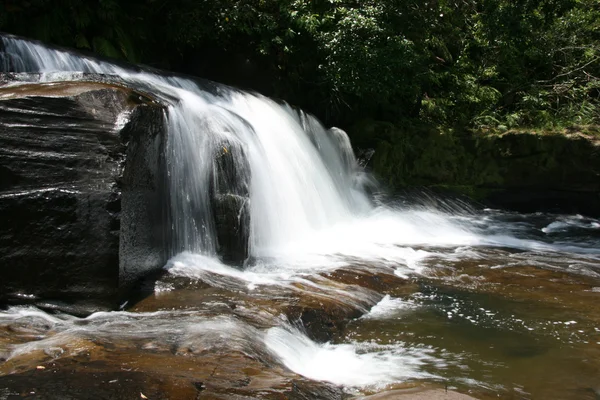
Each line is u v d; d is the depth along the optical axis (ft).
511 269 29.66
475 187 49.93
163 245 22.74
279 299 20.57
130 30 40.98
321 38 46.16
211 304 19.43
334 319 20.39
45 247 18.80
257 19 46.01
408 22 49.55
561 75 60.08
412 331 20.40
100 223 19.02
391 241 35.60
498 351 18.95
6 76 23.18
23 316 17.84
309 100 48.75
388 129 48.98
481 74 60.39
